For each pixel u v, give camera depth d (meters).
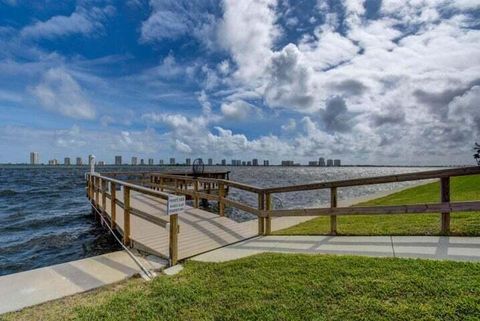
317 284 3.16
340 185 5.25
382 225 5.60
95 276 3.95
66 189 26.20
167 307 2.98
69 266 4.33
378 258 3.67
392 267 3.33
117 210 8.73
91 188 12.27
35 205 16.28
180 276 3.86
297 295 3.00
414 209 4.55
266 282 3.36
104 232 8.78
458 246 3.91
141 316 2.84
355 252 4.12
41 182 35.03
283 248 4.78
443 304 2.54
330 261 3.74
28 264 6.74
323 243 4.82
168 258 4.60
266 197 6.16
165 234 5.91
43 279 3.85
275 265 3.84
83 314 2.91
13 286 3.63
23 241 8.62
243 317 2.72
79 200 18.56
